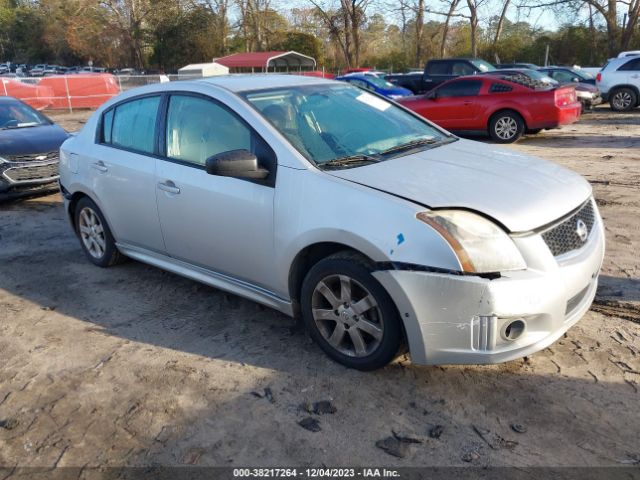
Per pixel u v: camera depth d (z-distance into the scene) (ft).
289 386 10.77
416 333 9.76
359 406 10.09
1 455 9.39
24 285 16.56
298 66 120.26
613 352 11.27
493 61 128.88
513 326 9.49
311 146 11.80
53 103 79.92
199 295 15.12
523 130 38.99
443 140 13.70
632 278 14.71
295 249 11.03
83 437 9.71
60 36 212.43
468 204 9.75
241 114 12.29
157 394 10.77
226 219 12.30
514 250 9.42
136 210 14.75
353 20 135.74
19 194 25.75
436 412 9.82
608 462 8.54
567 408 9.73
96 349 12.59
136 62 176.96
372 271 9.97
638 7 104.99
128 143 15.15
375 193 10.16
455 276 9.23
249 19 156.97
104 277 16.78
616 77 55.77
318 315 11.27
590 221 11.16
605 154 32.76
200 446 9.34
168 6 163.94
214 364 11.69
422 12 130.72
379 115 13.98
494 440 9.11
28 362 12.22
